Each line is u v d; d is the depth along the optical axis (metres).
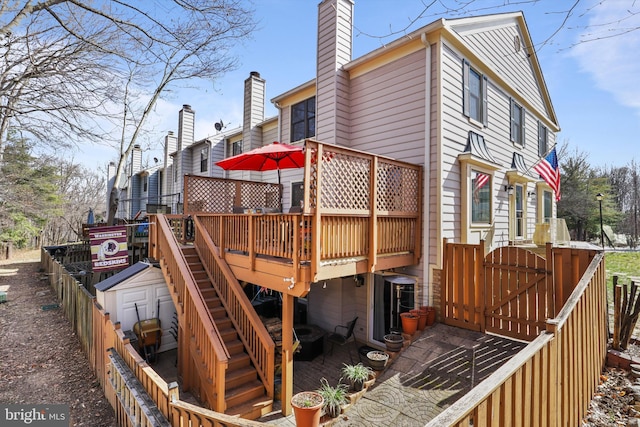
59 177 20.55
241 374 5.44
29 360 6.31
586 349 3.68
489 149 8.84
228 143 15.50
